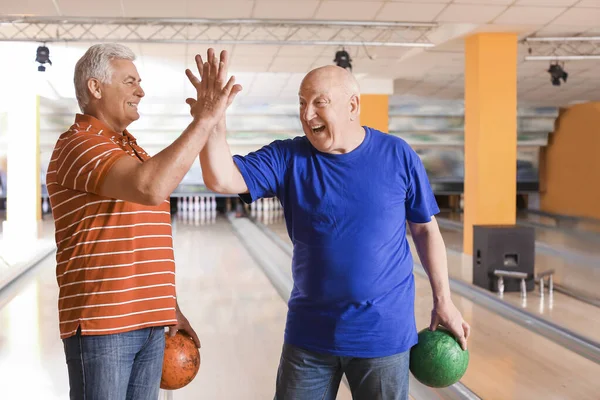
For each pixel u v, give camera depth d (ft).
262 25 19.62
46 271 20.75
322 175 5.16
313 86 4.95
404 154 5.25
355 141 5.19
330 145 5.06
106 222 4.68
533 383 10.04
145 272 4.88
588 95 36.40
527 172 44.60
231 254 24.80
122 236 4.73
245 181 5.19
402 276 5.31
